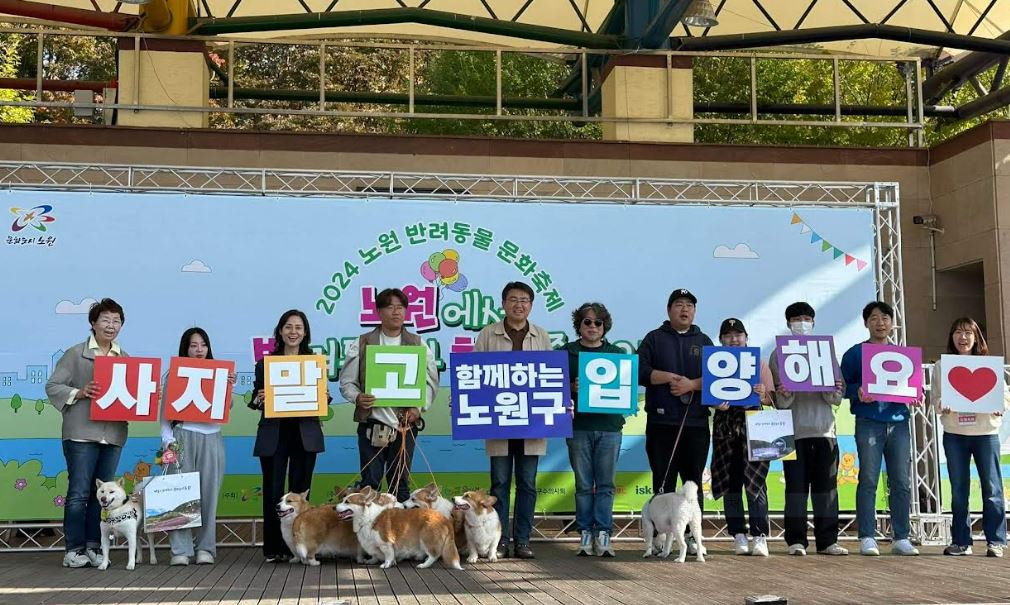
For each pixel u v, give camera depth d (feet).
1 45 69.77
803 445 24.13
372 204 27.66
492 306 27.73
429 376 23.09
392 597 17.39
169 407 21.65
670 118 35.37
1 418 25.59
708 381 23.11
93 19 38.09
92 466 21.81
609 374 22.97
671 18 33.91
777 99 67.46
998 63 45.01
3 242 26.05
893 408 24.12
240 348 26.73
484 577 19.76
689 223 28.50
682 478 23.59
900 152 35.45
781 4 43.21
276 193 27.61
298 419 22.13
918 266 35.22
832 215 28.89
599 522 23.25
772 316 28.43
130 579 19.71
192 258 26.81
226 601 17.06
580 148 33.68
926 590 18.22
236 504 26.25
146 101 33.96
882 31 39.24
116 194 26.66
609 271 28.14
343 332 27.20
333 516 21.94
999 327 32.48
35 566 21.90
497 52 35.27
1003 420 26.58
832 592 18.01
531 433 22.62
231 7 44.68
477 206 27.96
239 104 74.64
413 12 39.06
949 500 27.09
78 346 21.88
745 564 21.97
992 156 32.89
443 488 26.99
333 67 79.71
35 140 31.53
